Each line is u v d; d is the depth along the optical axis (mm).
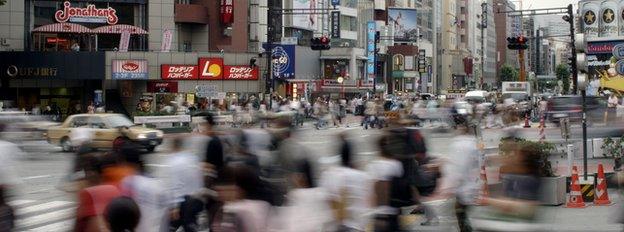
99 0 61219
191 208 11547
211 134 12461
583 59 18828
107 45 62719
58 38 60812
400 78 116438
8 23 59188
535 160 9086
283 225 9469
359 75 89312
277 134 15188
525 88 70250
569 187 18125
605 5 83062
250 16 77312
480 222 9609
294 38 80438
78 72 57219
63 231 14352
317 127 51656
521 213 8945
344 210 9438
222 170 7953
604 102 40781
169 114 45625
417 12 131500
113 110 59625
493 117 45062
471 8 186625
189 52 60875
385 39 113438
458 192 12773
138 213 6594
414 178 11062
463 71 166125
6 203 9570
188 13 66750
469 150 12781
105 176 8219
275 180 12141
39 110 53281
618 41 72125
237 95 62625
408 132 13633
